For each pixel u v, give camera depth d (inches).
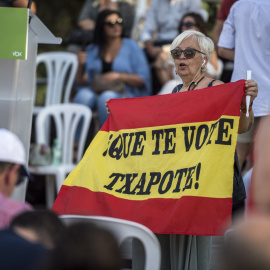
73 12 1510.8
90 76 1224.2
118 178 631.8
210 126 615.2
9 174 422.6
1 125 649.0
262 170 335.0
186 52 652.7
